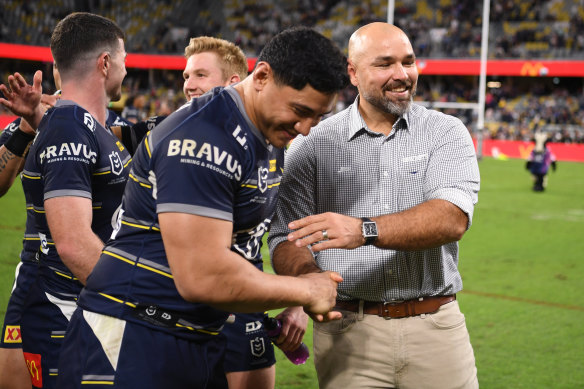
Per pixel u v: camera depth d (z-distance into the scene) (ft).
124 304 5.79
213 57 10.65
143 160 5.68
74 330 6.01
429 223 6.86
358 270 7.79
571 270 23.58
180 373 5.87
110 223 7.85
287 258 7.51
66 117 7.41
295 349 7.75
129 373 5.70
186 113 5.59
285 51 5.24
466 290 20.65
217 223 5.33
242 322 9.25
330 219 6.57
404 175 7.72
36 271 8.15
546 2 105.70
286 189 7.98
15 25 97.14
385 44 7.24
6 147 8.68
